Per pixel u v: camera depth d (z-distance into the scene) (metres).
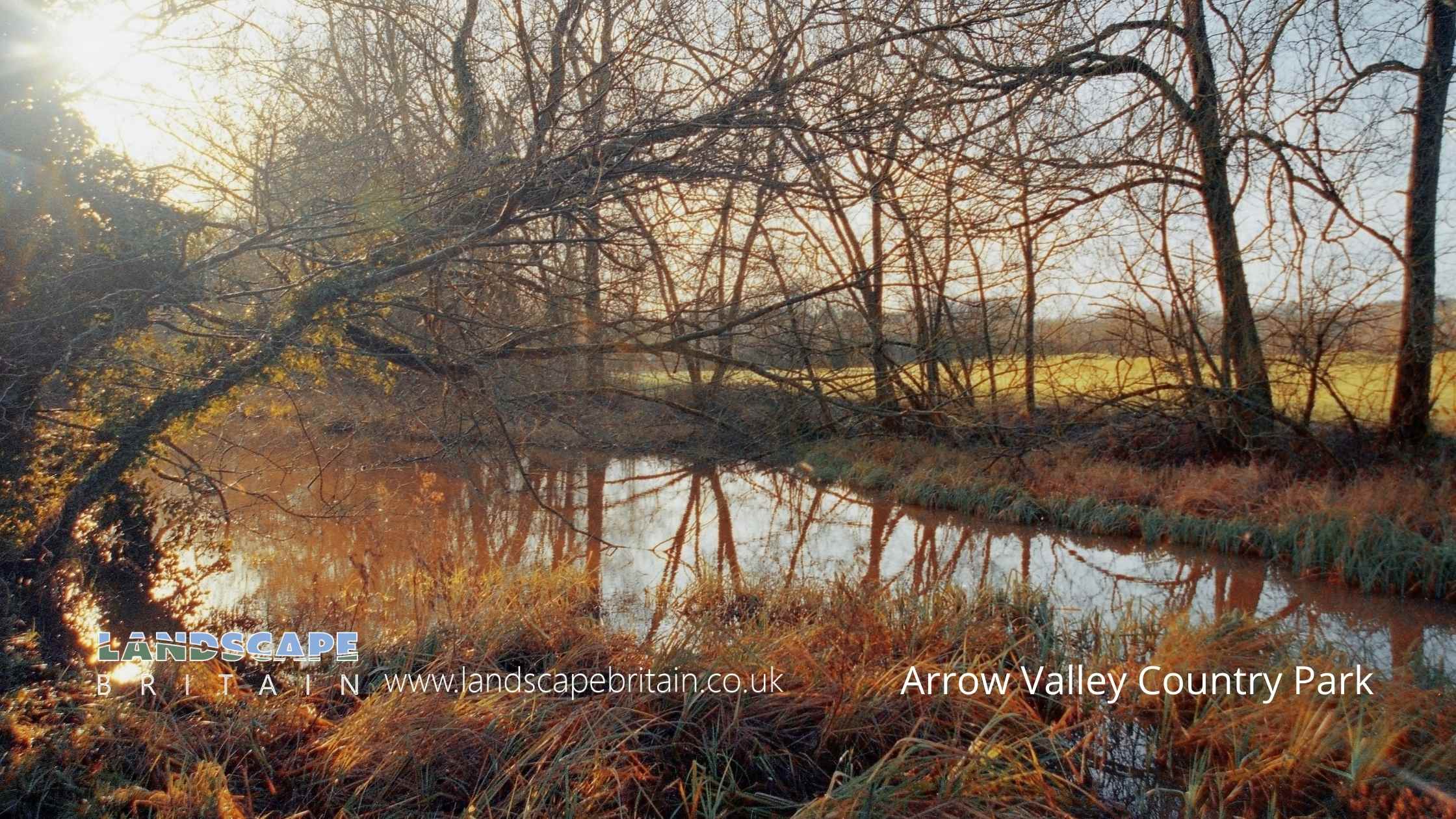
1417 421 11.93
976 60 7.19
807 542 10.83
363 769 4.42
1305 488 10.30
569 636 6.20
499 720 4.68
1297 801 4.38
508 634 6.15
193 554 8.30
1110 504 11.08
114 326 5.75
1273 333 11.95
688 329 8.50
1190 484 11.12
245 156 7.05
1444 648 6.87
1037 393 13.26
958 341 9.50
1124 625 6.37
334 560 8.93
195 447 8.93
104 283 6.03
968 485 12.05
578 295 7.52
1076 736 5.11
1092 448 12.85
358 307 6.99
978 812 3.98
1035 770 4.43
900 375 8.95
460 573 7.63
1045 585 8.73
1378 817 4.17
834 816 4.00
